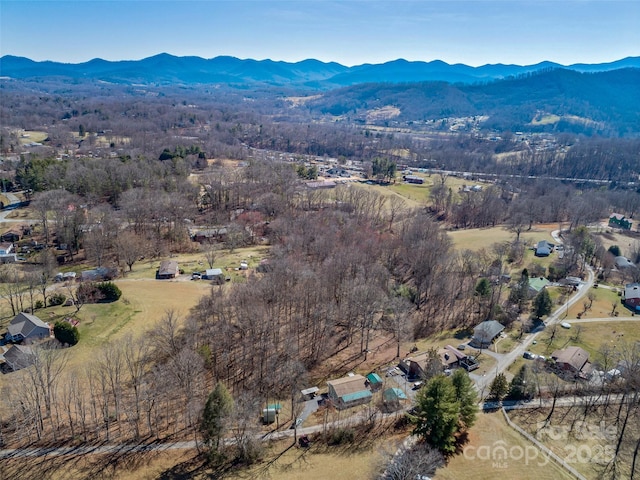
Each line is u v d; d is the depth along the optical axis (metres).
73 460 62.75
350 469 63.59
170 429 70.00
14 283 110.19
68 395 72.69
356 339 101.00
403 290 116.19
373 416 73.88
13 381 73.50
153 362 82.31
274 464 64.56
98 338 88.69
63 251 142.25
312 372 87.81
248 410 68.50
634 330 107.38
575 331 106.19
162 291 112.94
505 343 100.38
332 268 112.44
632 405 76.00
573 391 83.06
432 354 86.44
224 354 84.75
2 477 59.38
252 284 101.44
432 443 65.81
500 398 80.44
